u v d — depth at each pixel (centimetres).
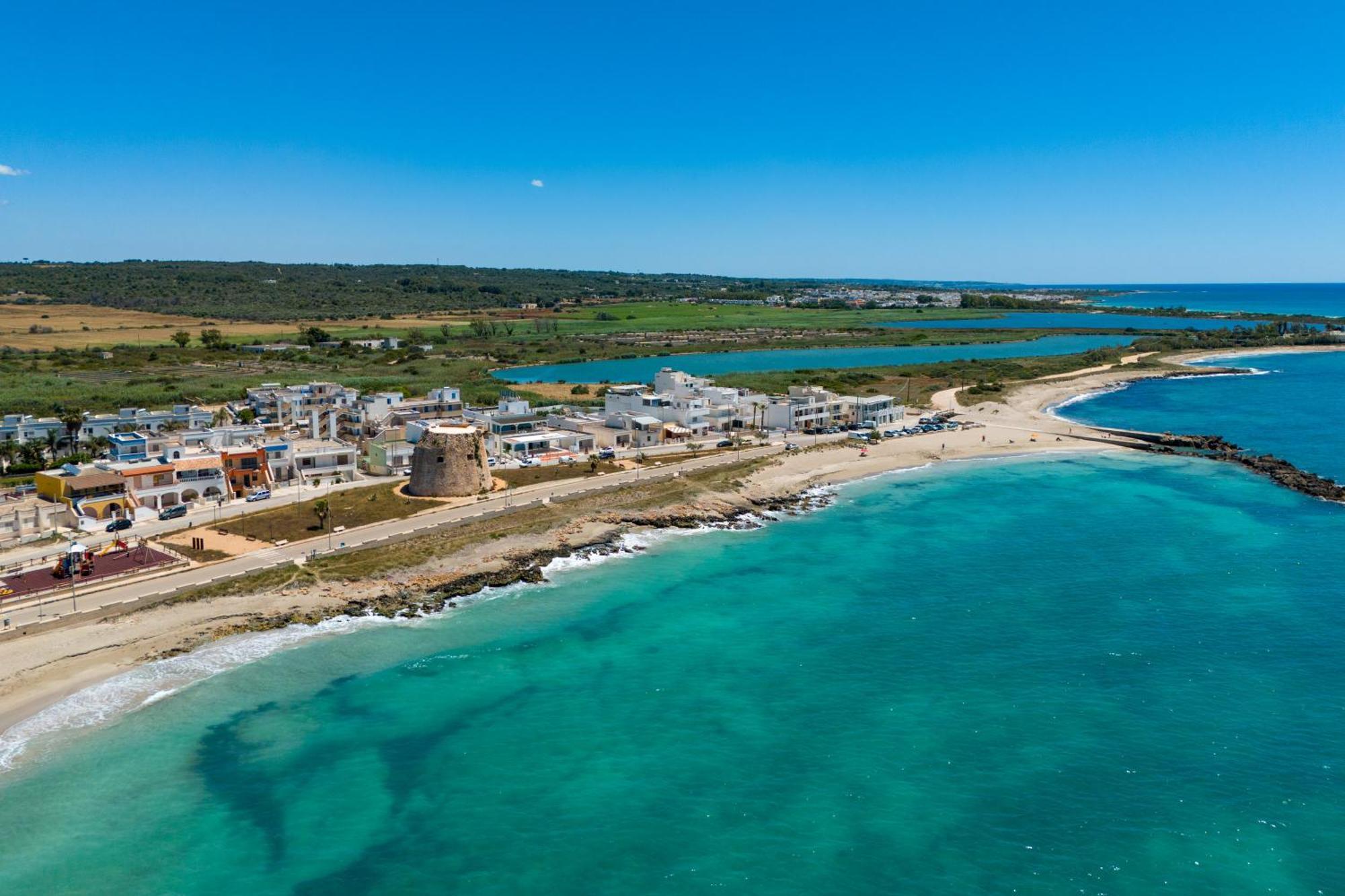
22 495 12612
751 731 7444
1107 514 13750
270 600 9625
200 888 5638
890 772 6831
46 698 7688
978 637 9231
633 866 5834
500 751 7156
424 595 10181
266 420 19938
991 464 17575
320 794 6594
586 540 12119
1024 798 6488
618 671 8525
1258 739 7181
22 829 6128
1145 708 7688
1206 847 5931
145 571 10025
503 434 17462
